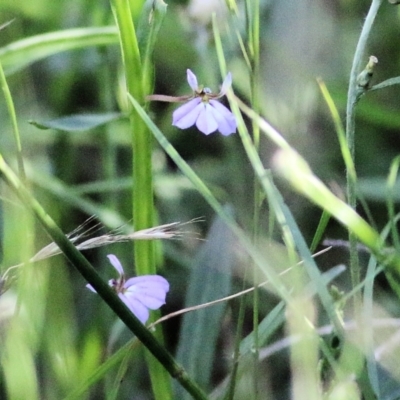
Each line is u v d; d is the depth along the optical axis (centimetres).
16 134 74
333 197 74
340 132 75
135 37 76
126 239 75
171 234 75
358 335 75
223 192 86
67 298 80
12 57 83
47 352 78
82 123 76
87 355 79
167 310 85
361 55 76
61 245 73
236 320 83
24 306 78
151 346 74
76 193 84
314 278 74
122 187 85
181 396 78
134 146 77
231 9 77
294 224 75
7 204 79
